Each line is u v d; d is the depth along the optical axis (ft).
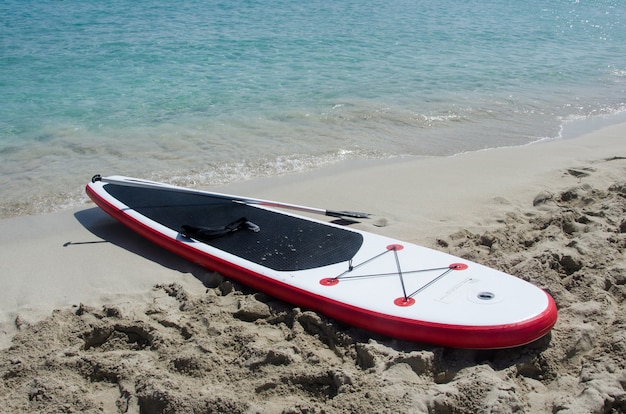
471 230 17.56
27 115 29.86
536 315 11.98
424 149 26.71
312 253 15.20
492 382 10.60
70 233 18.54
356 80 37.37
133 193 19.29
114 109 31.01
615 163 23.93
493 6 72.02
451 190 21.39
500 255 15.64
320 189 21.80
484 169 23.76
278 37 48.52
